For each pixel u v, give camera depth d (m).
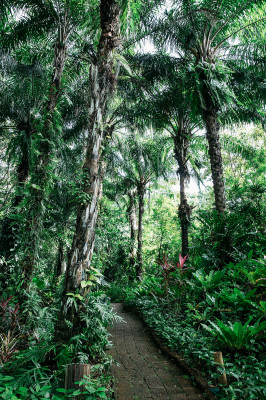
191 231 11.42
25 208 5.47
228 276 5.71
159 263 6.21
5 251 7.25
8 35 7.98
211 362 3.16
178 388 3.10
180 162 10.61
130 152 12.84
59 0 6.84
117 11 4.47
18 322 4.37
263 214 8.16
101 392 2.45
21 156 8.15
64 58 6.59
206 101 7.80
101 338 3.61
